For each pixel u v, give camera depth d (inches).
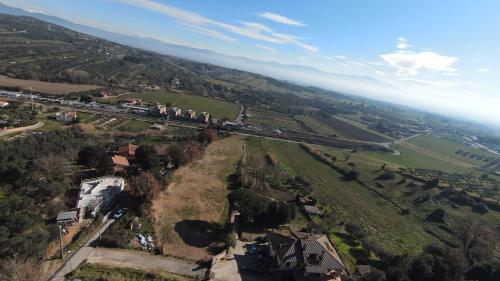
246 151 7667.3
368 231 4827.8
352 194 6407.5
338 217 5044.3
